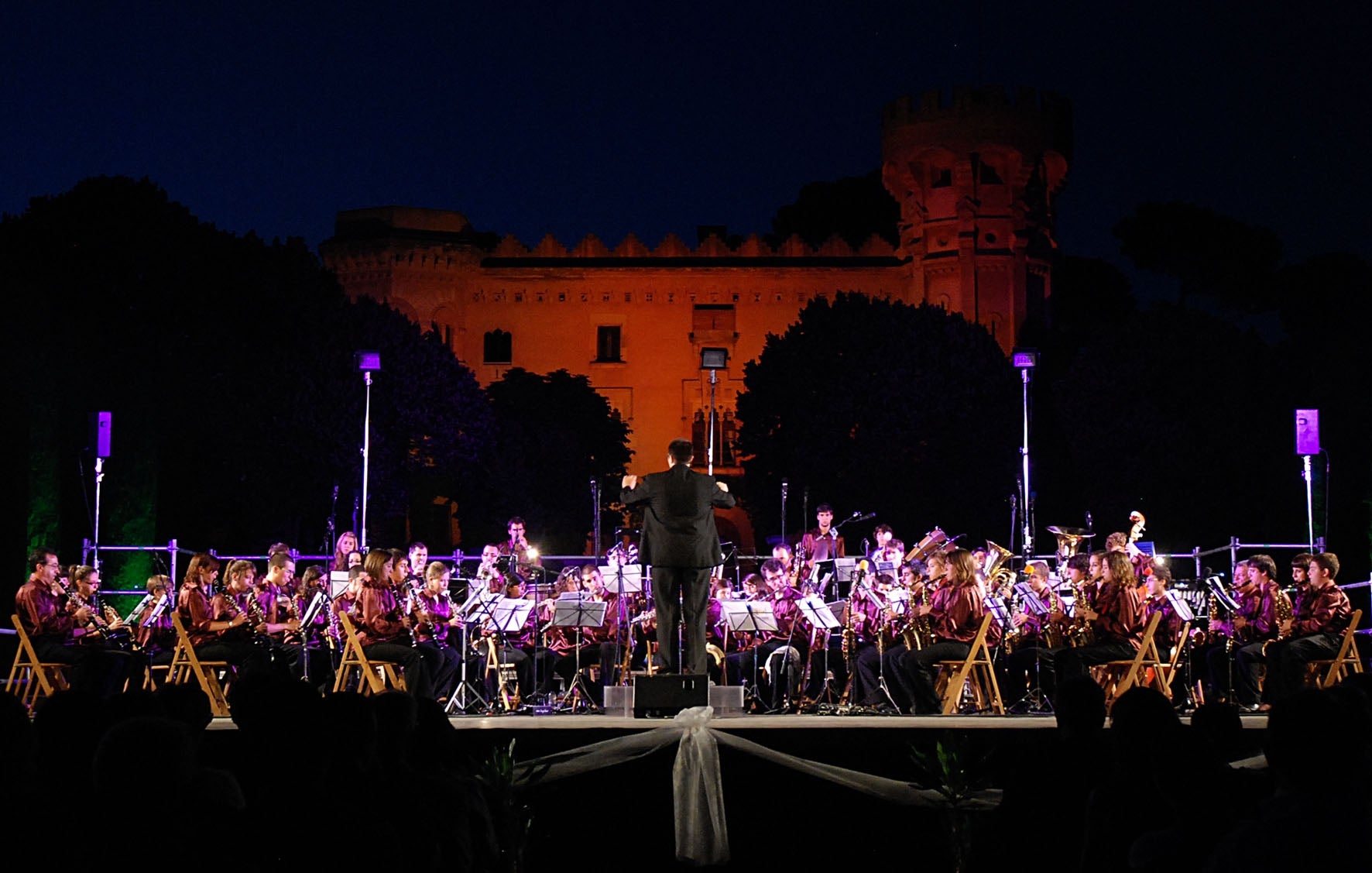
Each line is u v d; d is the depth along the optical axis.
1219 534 41.97
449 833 5.48
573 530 54.22
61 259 35.06
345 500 39.69
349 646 13.11
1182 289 53.94
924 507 44.56
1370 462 30.84
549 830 10.52
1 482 25.03
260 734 4.52
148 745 3.79
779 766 10.63
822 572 17.94
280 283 39.09
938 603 13.51
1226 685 13.91
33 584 13.94
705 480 12.04
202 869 3.81
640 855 10.57
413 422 43.75
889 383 45.44
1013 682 14.91
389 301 62.34
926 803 10.11
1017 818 6.12
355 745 5.09
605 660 15.34
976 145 58.94
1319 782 3.93
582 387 57.66
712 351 15.56
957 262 59.06
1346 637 12.93
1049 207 60.94
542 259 63.97
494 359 63.50
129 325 34.97
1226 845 4.00
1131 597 13.02
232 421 36.12
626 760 10.52
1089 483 44.12
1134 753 5.25
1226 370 42.53
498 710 14.31
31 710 13.52
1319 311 46.69
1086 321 66.50
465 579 15.41
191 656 13.02
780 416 48.25
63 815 4.47
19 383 25.50
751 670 15.08
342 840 4.38
